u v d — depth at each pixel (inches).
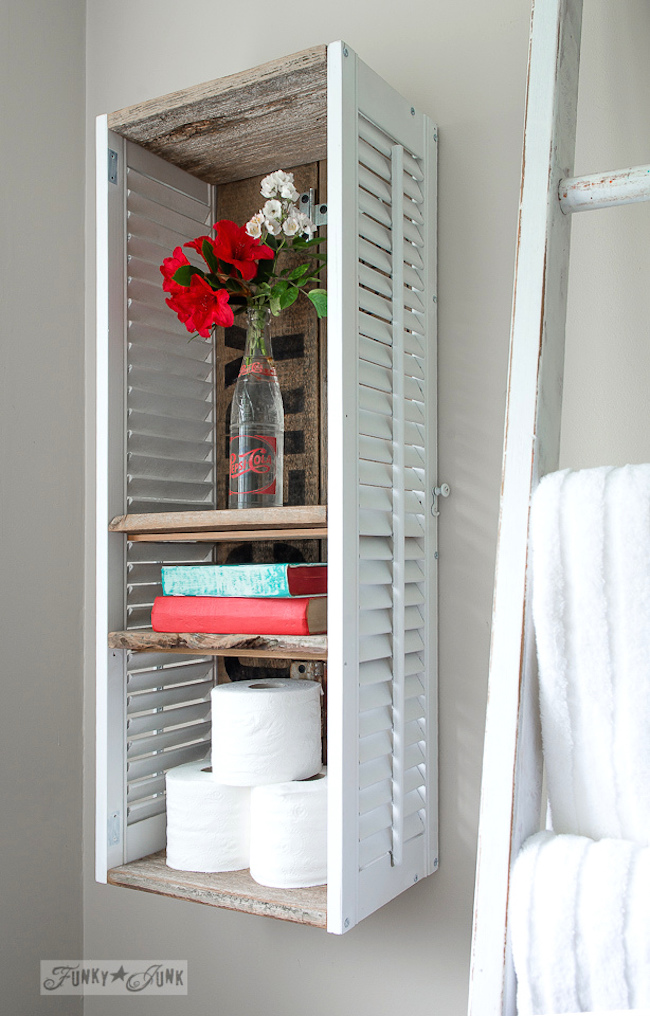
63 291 49.0
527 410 23.6
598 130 34.9
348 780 30.4
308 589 33.3
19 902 44.6
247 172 43.5
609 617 21.7
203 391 44.4
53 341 48.1
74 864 48.1
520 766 22.3
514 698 22.3
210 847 35.4
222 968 43.8
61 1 49.6
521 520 23.0
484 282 38.0
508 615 22.8
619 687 21.5
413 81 40.1
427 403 37.5
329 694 30.3
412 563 36.2
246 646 32.9
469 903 36.9
